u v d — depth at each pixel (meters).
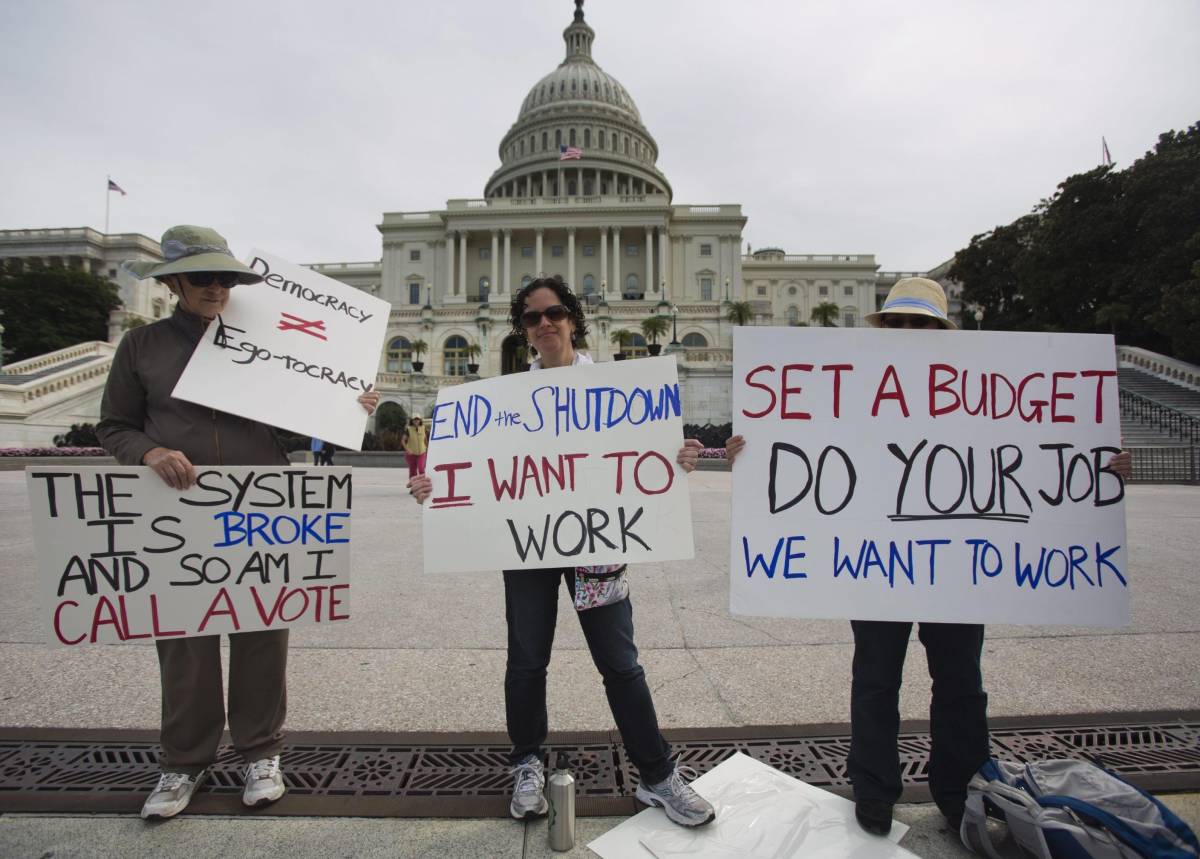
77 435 22.30
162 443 2.18
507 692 2.12
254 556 2.21
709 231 64.56
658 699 2.87
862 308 73.69
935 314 2.37
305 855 1.84
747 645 3.57
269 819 2.01
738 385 2.32
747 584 2.24
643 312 43.88
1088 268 30.92
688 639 3.67
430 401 32.28
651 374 2.33
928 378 2.33
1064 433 2.29
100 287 46.31
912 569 2.22
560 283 2.45
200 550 2.16
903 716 2.73
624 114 76.44
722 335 43.75
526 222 61.38
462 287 61.41
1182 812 2.04
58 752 2.38
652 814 2.04
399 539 6.95
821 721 2.68
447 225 62.75
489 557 2.23
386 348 44.91
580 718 2.68
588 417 2.32
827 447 2.30
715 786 2.19
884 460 2.29
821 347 2.33
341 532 2.30
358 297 2.60
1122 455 2.27
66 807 2.05
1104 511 2.26
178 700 2.10
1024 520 2.26
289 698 2.84
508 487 2.30
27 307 43.44
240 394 2.24
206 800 2.11
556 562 2.17
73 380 24.19
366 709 2.74
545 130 75.25
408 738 2.47
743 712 2.75
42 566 2.04
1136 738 2.53
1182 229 27.20
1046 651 3.48
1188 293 24.77
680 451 2.28
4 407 21.42
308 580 2.26
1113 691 2.96
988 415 2.31
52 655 3.33
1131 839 1.67
